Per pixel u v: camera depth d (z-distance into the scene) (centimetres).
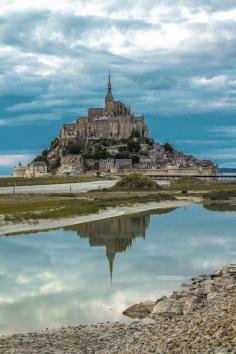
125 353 2948
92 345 3391
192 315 3625
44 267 6444
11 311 4391
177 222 12612
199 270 6191
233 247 8112
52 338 3591
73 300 4775
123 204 18250
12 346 3394
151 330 3522
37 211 13362
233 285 4575
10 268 6384
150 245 8475
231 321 2873
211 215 14812
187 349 2656
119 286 5334
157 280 5638
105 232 10488
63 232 10519
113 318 4169
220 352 2456
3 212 12738
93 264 6669
